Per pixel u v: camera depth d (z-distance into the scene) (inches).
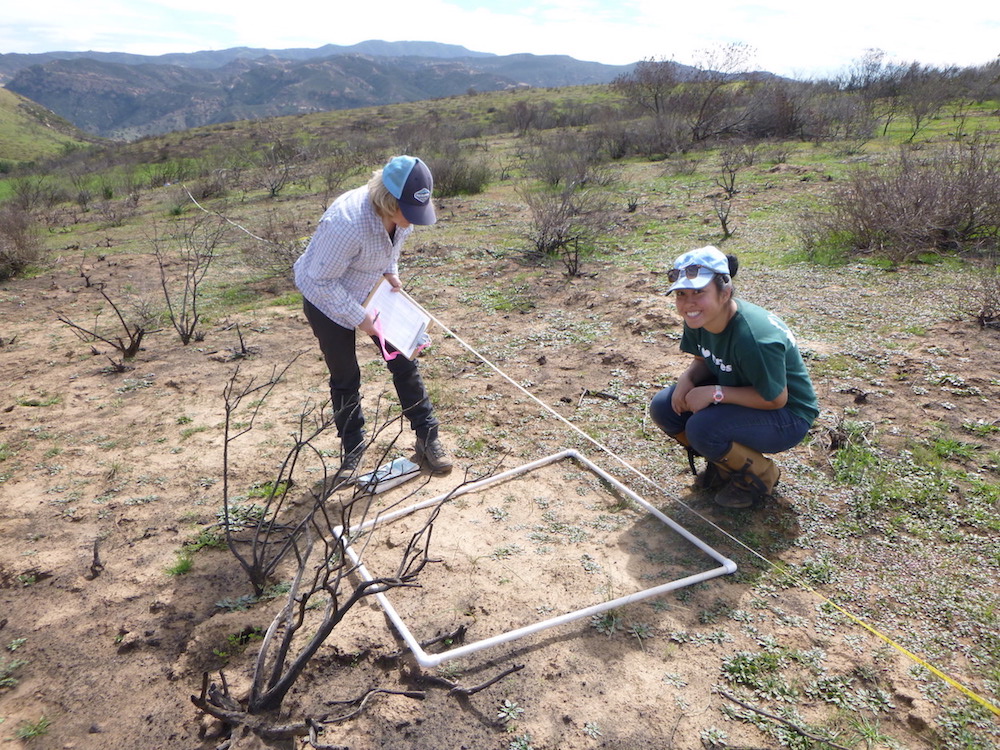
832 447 155.7
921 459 147.7
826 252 302.5
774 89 862.5
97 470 165.5
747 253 320.5
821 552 124.7
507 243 376.2
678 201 470.9
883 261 283.9
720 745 89.4
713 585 117.9
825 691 96.8
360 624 111.6
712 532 132.3
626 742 90.6
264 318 277.4
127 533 140.9
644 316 237.9
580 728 92.9
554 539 132.2
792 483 144.9
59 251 472.7
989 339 201.5
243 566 116.3
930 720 90.7
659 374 197.9
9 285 371.9
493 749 90.7
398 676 102.8
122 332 270.1
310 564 127.6
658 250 342.3
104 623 117.1
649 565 124.1
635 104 1084.5
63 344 260.2
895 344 203.6
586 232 359.6
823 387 181.6
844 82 1144.8
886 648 103.1
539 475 154.3
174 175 946.7
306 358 231.5
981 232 297.7
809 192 444.8
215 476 159.3
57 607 121.8
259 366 225.6
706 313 117.7
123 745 95.1
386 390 200.5
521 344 230.5
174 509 147.9
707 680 99.3
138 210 679.7
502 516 140.1
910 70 1094.4
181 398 203.5
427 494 148.6
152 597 122.2
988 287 215.8
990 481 139.9
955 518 130.6
